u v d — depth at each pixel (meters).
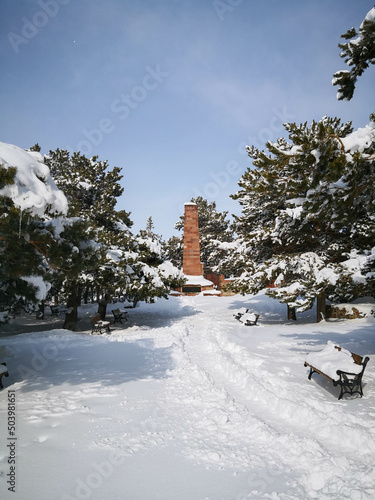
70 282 17.11
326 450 4.34
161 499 3.44
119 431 5.07
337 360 6.91
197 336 14.57
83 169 24.34
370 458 4.14
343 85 9.41
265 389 6.60
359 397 6.27
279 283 17.20
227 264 25.80
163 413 5.82
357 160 6.84
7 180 6.73
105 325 17.38
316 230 18.58
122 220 24.77
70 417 5.61
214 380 7.92
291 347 10.95
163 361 9.73
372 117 7.50
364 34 8.27
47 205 7.80
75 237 8.24
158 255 21.59
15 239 7.05
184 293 40.25
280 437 4.66
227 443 4.69
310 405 5.96
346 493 3.39
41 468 4.01
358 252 10.23
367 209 8.50
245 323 17.45
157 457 4.29
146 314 26.27
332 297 9.33
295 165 7.21
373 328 14.06
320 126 6.78
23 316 26.39
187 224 42.31
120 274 18.19
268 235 18.98
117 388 7.27
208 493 3.53
